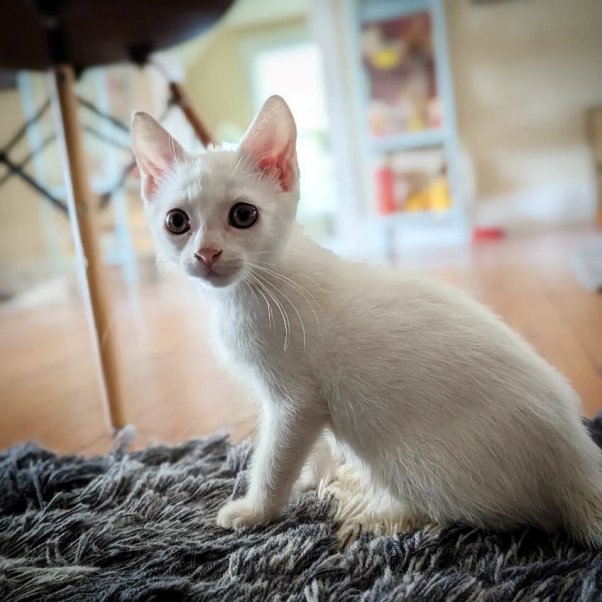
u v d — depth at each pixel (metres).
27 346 0.81
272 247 0.32
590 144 1.39
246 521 0.31
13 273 1.27
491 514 0.29
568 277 0.88
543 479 0.28
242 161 0.32
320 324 0.30
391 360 0.30
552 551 0.28
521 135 1.44
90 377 0.63
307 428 0.31
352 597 0.25
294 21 1.67
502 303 0.76
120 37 0.48
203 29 0.50
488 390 0.29
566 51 1.38
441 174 1.41
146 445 0.43
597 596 0.23
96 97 1.16
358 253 1.35
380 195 1.42
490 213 1.48
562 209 1.45
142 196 0.35
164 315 0.92
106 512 0.33
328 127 1.50
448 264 1.09
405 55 1.37
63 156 0.45
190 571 0.28
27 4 0.39
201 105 1.76
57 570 0.28
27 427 0.50
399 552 0.27
